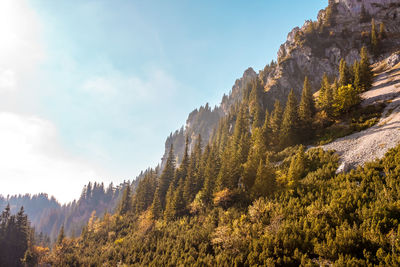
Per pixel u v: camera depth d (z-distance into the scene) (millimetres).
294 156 48344
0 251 76938
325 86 67312
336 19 136375
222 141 103250
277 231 24453
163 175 80500
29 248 85188
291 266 19953
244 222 31297
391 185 24156
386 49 101875
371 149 35750
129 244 49469
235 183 48688
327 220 23125
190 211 51219
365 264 16062
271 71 142875
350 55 115312
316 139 53406
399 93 51656
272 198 35375
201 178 63688
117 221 76000
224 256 26266
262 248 23516
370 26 120688
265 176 39500
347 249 18156
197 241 35219
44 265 60719
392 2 121562
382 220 19391
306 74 126188
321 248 19250
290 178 36375
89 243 64750
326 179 34188
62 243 72188
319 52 128375
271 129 68625
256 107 99188
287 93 120125
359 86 66125
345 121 54000
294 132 58031
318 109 67062
